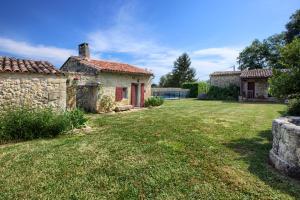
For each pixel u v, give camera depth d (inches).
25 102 316.5
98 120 416.2
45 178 164.1
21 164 190.1
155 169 179.3
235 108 631.8
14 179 162.2
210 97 1124.5
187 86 1353.3
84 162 194.1
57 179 162.6
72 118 330.0
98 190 147.6
